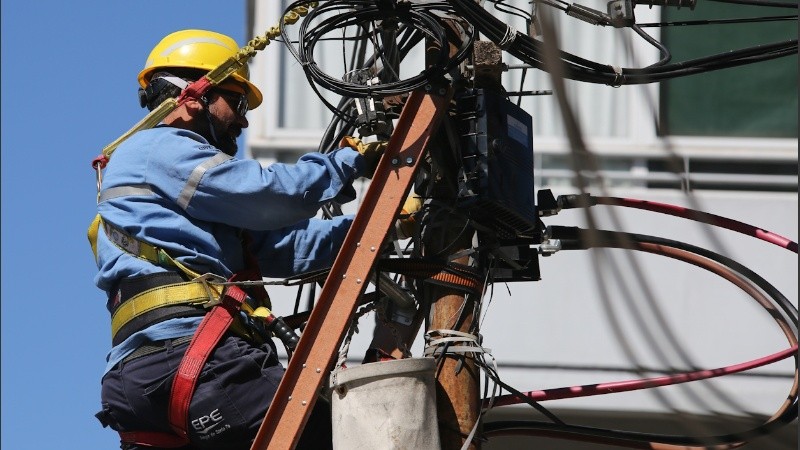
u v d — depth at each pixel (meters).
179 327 14.87
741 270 19.19
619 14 17.48
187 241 15.23
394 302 16.12
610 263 14.76
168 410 14.62
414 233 16.12
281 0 27.08
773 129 27.08
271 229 15.40
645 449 17.91
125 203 15.34
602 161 26.67
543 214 17.69
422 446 13.98
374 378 14.01
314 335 14.52
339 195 15.58
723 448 18.12
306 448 14.97
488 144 15.62
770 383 24.66
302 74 26.91
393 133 14.96
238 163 15.16
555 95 14.14
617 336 15.30
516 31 15.67
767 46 17.75
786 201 26.31
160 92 16.69
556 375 24.84
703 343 24.86
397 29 17.92
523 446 25.69
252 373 14.67
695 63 17.53
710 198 26.44
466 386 15.33
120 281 15.25
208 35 17.11
